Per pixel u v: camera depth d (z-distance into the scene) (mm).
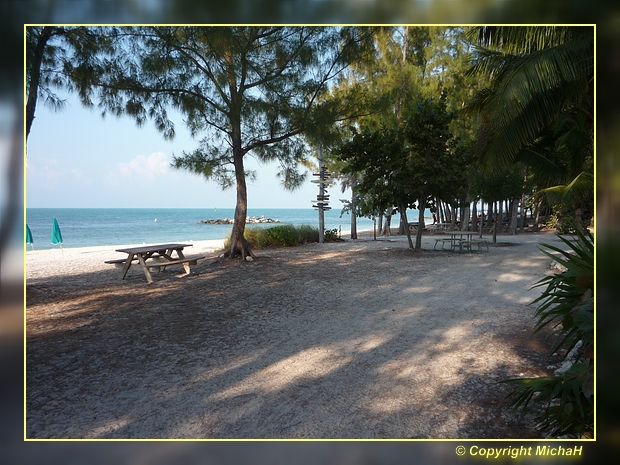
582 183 9102
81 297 7660
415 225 31078
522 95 6785
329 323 5973
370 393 3736
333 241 20547
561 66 6617
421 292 7988
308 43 10078
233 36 8391
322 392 3777
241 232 12219
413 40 22125
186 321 6094
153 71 9109
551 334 5215
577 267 3018
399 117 17938
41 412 3447
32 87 6520
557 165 11492
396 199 14773
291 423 3258
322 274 10047
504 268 10828
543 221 32531
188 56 9539
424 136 13977
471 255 13648
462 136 22609
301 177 11930
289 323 5992
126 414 3424
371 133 15055
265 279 9430
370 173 14812
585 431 2676
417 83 20734
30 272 10633
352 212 21938
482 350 4750
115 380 4070
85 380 4074
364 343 5090
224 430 3168
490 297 7496
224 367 4387
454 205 15008
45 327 5797
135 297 7648
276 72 10266
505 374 4059
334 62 10578
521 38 7574
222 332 5578
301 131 10828
